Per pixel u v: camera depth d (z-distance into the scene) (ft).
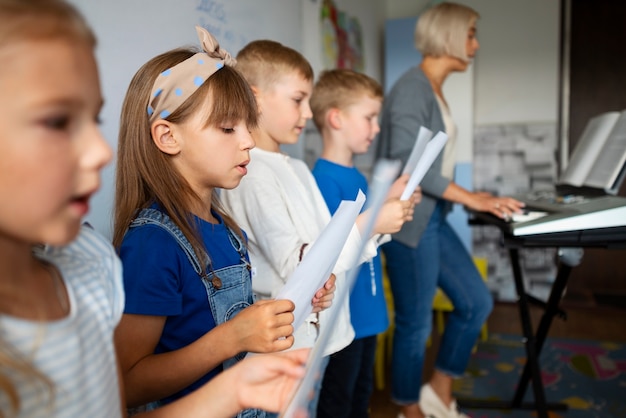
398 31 11.82
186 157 2.89
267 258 3.78
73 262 1.81
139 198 2.87
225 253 3.07
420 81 5.98
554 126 12.06
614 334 10.12
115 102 3.80
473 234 12.53
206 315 2.84
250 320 2.48
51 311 1.59
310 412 4.33
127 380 2.53
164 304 2.61
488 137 12.37
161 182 2.83
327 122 5.13
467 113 11.94
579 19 11.92
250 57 4.32
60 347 1.56
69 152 1.31
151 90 2.87
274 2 6.62
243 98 2.93
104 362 1.77
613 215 4.84
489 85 12.29
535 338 6.46
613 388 7.70
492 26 12.17
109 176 3.77
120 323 2.56
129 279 2.60
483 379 8.13
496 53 12.21
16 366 1.40
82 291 1.76
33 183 1.27
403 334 6.15
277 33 6.73
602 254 12.44
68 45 1.29
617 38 11.82
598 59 11.94
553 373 8.30
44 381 1.45
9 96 1.22
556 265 12.25
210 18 5.08
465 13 6.14
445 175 6.47
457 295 6.38
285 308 2.49
